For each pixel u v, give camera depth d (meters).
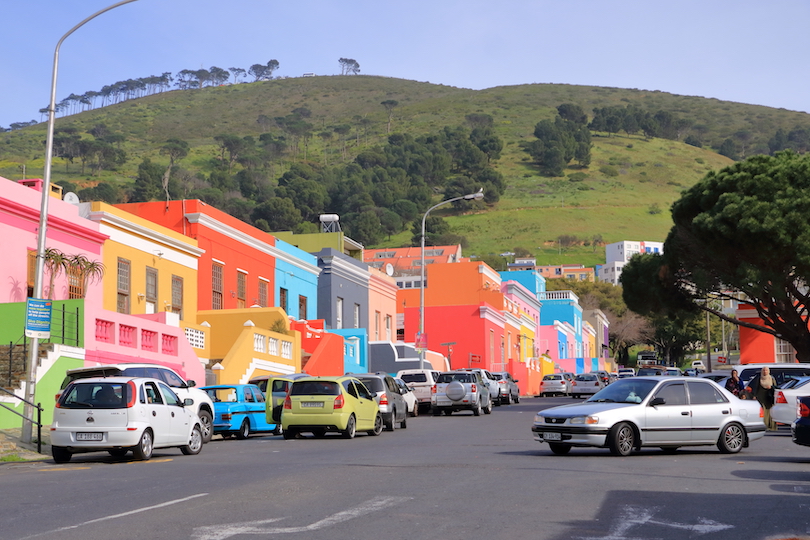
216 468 16.17
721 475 14.48
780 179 39.75
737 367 32.53
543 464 16.39
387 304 60.72
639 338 130.12
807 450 20.11
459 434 26.42
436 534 9.23
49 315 20.92
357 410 25.89
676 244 45.88
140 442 18.12
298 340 41.12
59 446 18.14
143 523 10.00
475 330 67.62
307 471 15.16
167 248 35.94
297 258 48.09
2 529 9.78
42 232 21.33
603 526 9.68
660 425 18.56
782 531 9.41
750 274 40.38
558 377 68.56
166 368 22.64
